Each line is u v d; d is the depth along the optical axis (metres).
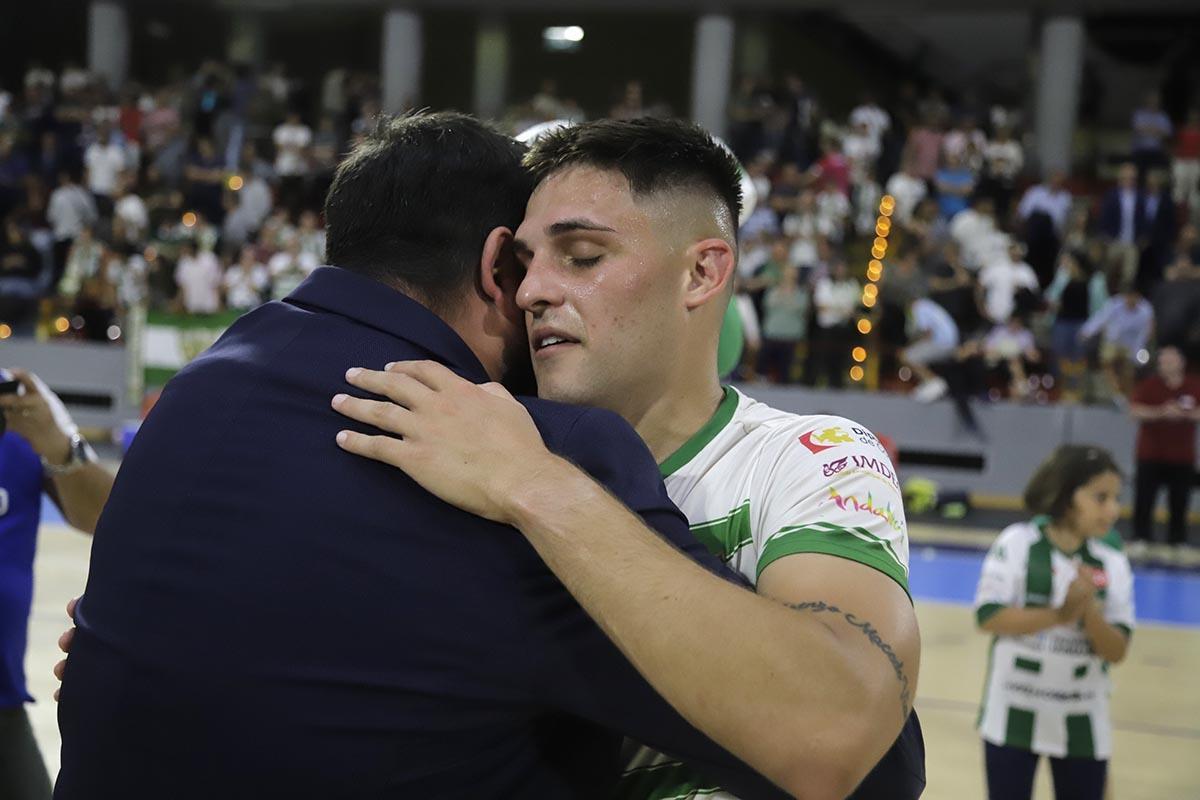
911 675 1.41
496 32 21.44
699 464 1.73
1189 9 18.20
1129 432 13.70
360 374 1.49
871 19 22.81
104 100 20.33
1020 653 4.25
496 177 1.67
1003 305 14.45
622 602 1.34
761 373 14.45
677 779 1.65
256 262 16.17
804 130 17.81
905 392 14.45
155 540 1.46
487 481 1.41
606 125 1.68
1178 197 16.97
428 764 1.40
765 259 14.82
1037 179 18.27
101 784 1.46
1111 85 21.94
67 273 17.06
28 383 2.89
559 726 1.51
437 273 1.63
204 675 1.39
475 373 1.61
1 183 18.89
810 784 1.29
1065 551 4.29
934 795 5.37
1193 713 6.85
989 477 13.98
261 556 1.41
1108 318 13.95
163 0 22.12
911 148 16.91
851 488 1.57
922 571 10.80
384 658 1.38
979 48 23.05
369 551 1.40
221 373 1.54
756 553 1.66
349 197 1.66
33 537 3.07
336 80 20.28
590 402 1.67
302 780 1.38
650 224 1.64
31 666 6.66
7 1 25.45
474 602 1.39
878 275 15.56
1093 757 4.21
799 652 1.30
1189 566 11.76
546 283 1.64
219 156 19.23
